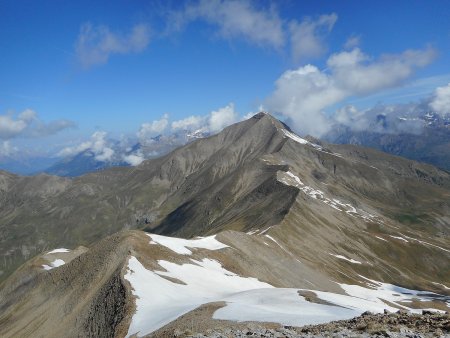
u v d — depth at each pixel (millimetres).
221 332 30312
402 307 126875
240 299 58438
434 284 193625
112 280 73312
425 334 24078
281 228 182375
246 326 36719
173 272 84188
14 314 92938
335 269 167750
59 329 71938
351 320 31938
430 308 128375
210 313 45281
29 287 120938
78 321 70188
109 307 65250
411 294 163875
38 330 77500
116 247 90938
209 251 109438
